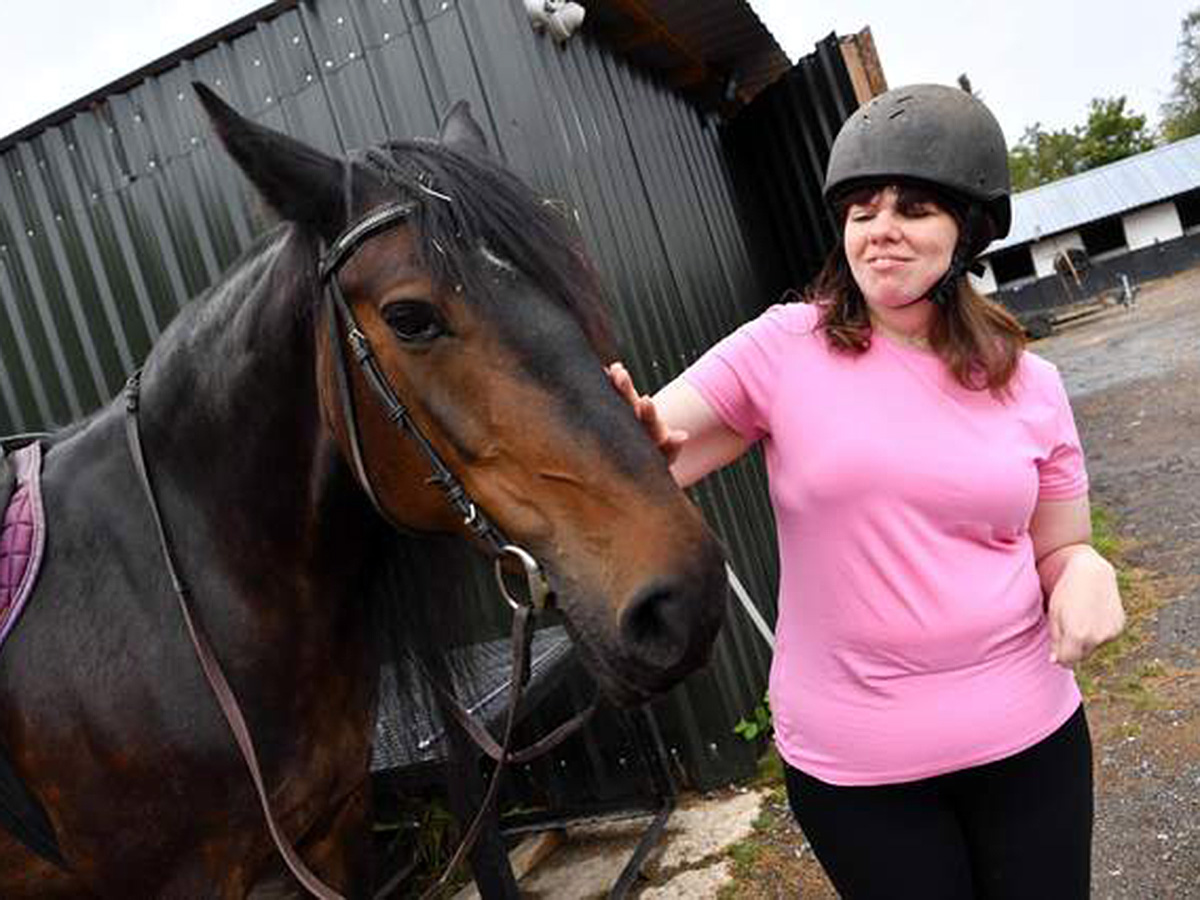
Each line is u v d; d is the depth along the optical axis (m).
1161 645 3.85
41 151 4.02
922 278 1.36
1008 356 1.41
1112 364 13.30
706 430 1.53
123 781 1.64
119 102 3.86
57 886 1.81
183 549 1.66
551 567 1.24
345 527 1.65
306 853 1.87
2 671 1.67
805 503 1.43
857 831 1.47
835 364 1.45
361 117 3.56
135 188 3.90
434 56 3.45
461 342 1.25
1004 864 1.46
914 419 1.40
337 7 3.54
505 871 2.62
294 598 1.67
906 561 1.39
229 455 1.64
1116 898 2.52
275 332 1.55
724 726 3.61
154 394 1.73
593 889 3.20
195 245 3.85
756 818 3.35
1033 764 1.46
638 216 4.18
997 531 1.42
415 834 3.63
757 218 6.46
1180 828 2.72
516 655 1.33
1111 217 25.16
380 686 1.99
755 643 4.13
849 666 1.45
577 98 3.89
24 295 4.19
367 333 1.34
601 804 3.49
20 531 1.71
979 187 1.34
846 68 5.76
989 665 1.42
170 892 1.70
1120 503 6.11
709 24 5.06
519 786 3.88
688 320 4.42
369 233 1.32
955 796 1.53
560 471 1.21
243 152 1.32
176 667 1.62
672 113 5.39
